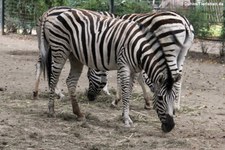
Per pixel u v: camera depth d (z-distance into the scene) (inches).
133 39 500.7
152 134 501.0
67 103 639.1
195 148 457.1
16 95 680.4
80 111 557.9
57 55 550.9
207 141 483.2
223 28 1162.6
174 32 553.9
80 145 455.2
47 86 759.7
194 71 974.4
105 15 567.8
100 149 443.8
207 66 1045.8
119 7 1225.4
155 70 489.4
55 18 546.9
